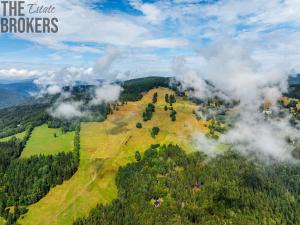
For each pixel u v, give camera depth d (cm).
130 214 19612
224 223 19925
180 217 19562
